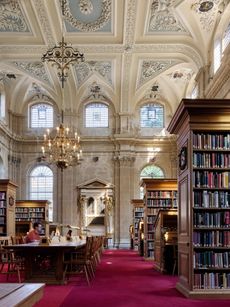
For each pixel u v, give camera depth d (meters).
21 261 10.59
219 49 17.39
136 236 25.45
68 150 16.20
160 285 9.88
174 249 12.13
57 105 27.86
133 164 28.00
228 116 8.70
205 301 7.77
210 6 16.70
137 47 20.27
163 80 26.58
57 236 13.85
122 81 25.70
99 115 28.38
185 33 19.08
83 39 19.75
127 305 7.34
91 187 27.58
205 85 18.84
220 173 8.63
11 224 18.06
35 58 21.23
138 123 28.41
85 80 26.17
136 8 17.00
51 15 17.72
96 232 27.03
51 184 27.77
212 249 8.49
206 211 8.62
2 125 24.69
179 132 10.06
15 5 16.98
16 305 2.59
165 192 18.12
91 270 11.44
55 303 7.51
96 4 17.25
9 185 17.77
